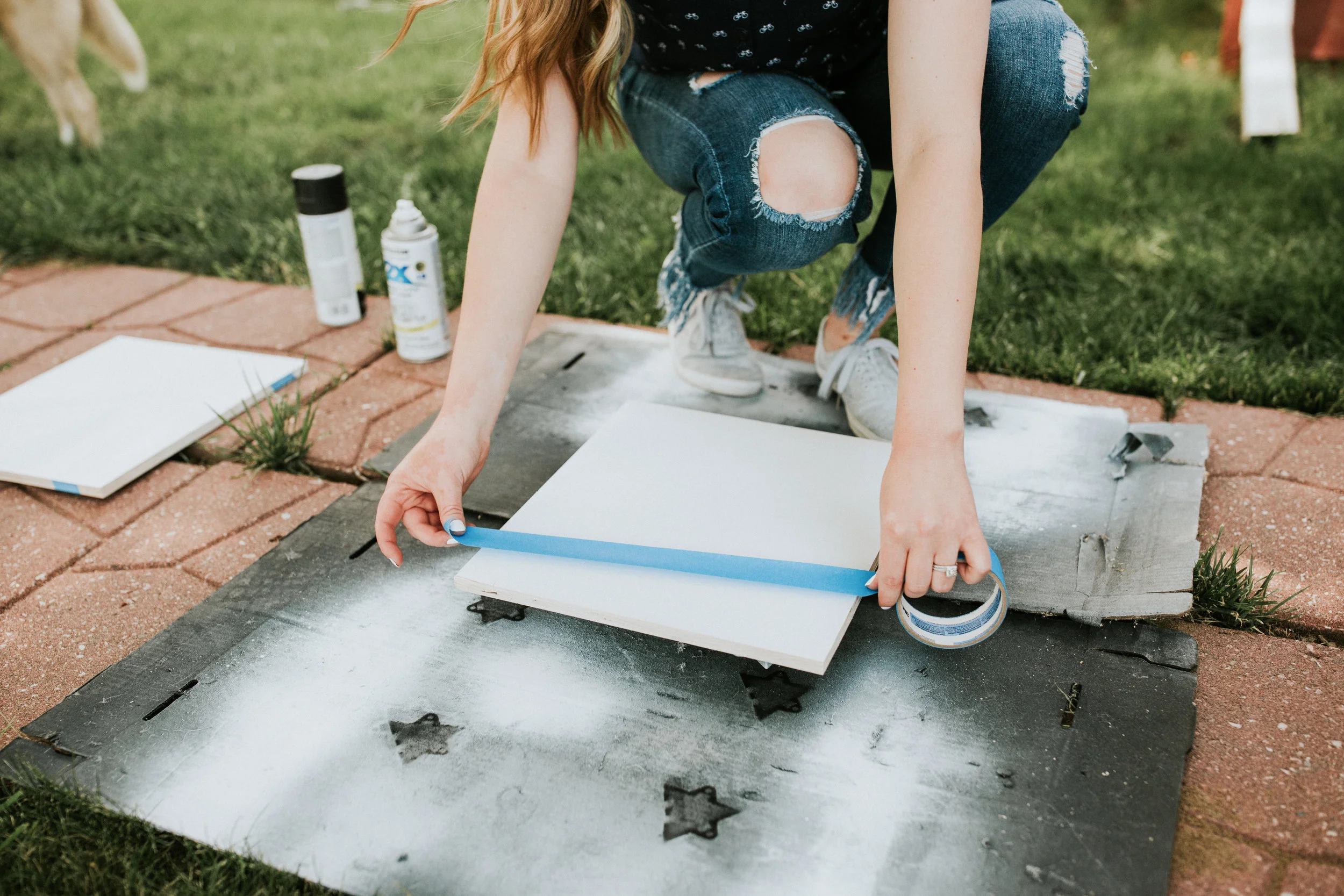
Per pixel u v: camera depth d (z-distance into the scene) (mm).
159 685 1076
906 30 932
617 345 1808
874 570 1012
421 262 1741
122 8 4762
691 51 1274
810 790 938
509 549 1050
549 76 1120
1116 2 4559
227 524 1387
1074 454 1432
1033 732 998
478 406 1038
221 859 889
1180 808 932
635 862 873
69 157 2766
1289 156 2707
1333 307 1858
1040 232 2303
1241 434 1545
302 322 1975
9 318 1996
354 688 1066
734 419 1354
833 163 1219
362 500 1395
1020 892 841
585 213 2443
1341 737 1008
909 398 885
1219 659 1116
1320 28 3201
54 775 973
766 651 929
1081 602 1143
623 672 1081
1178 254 2146
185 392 1676
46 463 1480
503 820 915
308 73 3768
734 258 1340
